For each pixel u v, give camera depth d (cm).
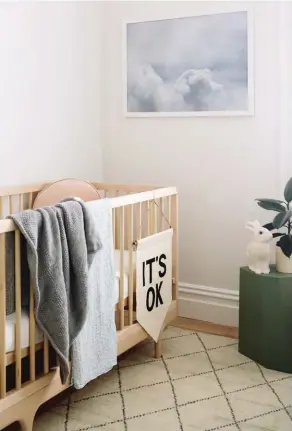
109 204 225
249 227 272
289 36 294
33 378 196
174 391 241
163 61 328
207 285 332
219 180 321
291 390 243
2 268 179
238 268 321
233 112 311
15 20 277
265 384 248
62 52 313
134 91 338
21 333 192
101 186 318
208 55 314
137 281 253
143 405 229
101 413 222
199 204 328
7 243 185
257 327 269
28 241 182
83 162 336
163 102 330
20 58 282
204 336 307
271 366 264
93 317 219
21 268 191
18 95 282
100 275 221
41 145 301
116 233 313
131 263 247
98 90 347
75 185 298
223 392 240
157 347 276
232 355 281
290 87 297
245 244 318
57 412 223
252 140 309
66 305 196
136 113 339
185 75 322
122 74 341
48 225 189
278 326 261
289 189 262
